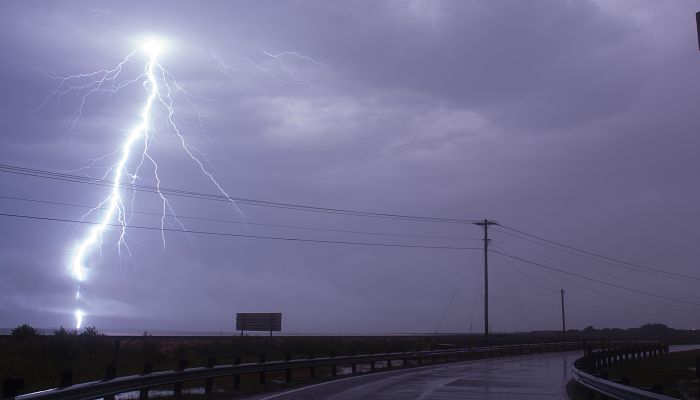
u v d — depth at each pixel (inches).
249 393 807.7
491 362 1724.9
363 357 1272.1
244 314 2933.1
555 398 768.9
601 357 1357.0
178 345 1658.5
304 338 2517.2
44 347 1274.6
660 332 6628.9
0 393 710.5
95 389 530.9
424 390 864.3
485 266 2539.4
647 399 515.2
